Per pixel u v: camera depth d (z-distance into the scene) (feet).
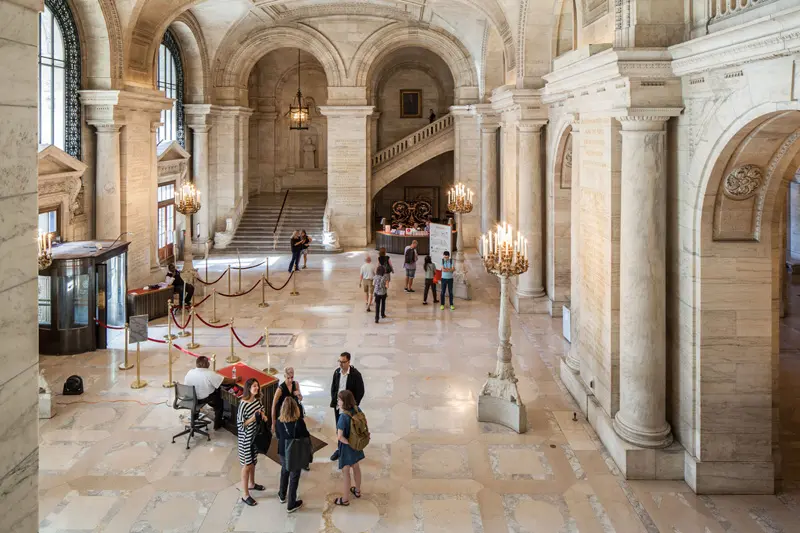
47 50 44.11
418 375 36.55
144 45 53.01
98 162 48.93
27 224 11.21
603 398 28.96
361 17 77.20
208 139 78.23
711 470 23.89
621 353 26.05
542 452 27.20
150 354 39.83
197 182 76.02
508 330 30.09
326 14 76.69
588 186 31.24
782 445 28.04
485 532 21.50
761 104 19.19
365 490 24.07
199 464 25.91
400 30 77.77
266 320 48.19
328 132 80.07
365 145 80.48
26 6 10.99
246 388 23.35
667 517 22.38
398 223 91.25
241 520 22.03
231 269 67.51
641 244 24.94
